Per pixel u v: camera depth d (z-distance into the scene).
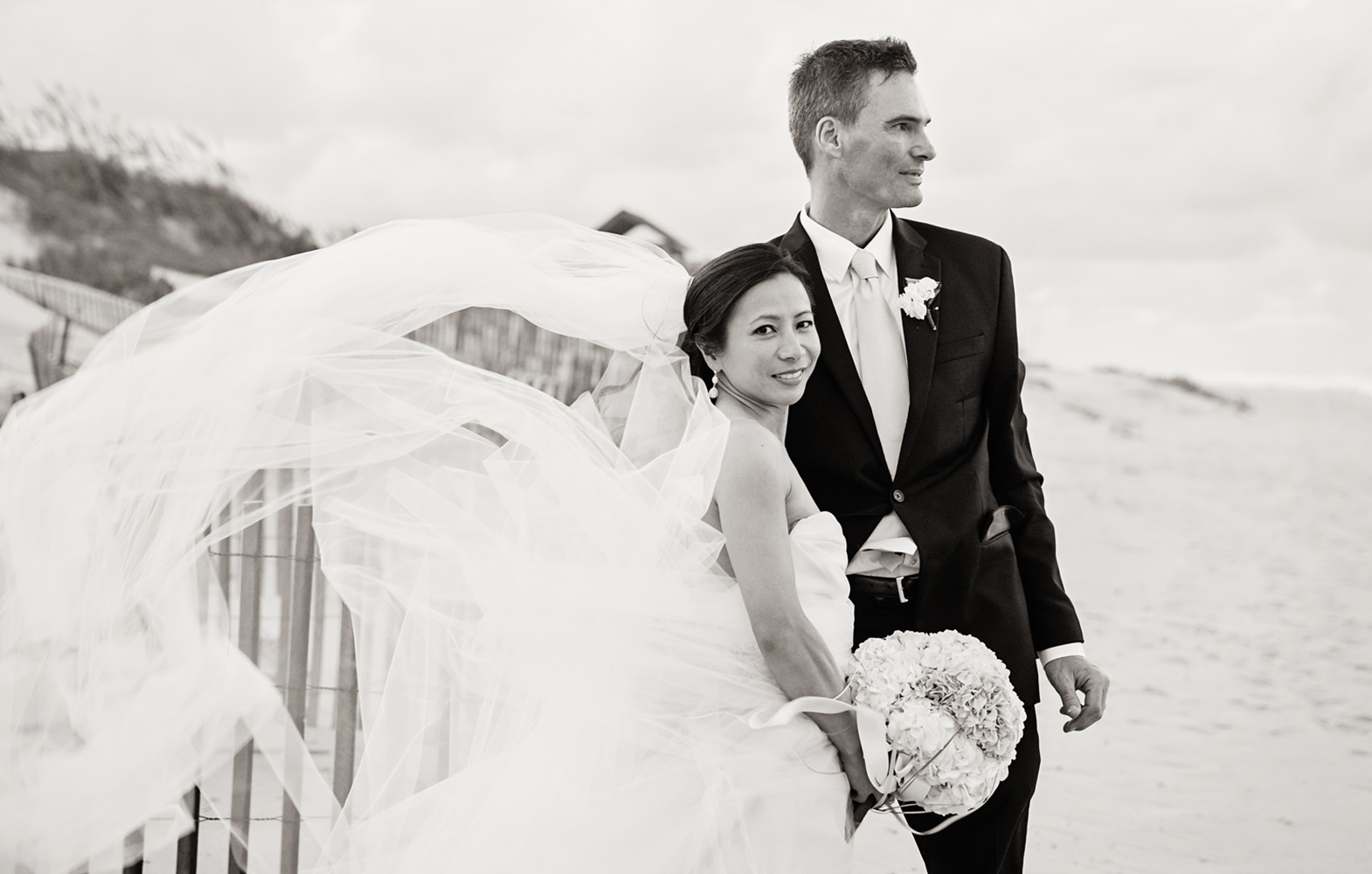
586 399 2.65
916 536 2.80
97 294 12.77
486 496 2.42
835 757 2.32
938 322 2.92
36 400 2.42
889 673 2.26
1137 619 7.78
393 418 2.44
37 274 13.19
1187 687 6.10
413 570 2.42
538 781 2.25
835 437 2.86
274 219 18.36
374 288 2.47
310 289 2.47
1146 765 4.82
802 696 2.26
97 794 2.30
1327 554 10.43
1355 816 4.24
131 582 2.36
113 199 16.03
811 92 2.93
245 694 2.39
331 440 2.43
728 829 2.22
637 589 2.30
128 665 2.35
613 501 2.34
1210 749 5.04
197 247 16.22
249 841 2.56
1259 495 13.41
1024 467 3.04
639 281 2.63
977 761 2.21
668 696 2.29
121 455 2.38
